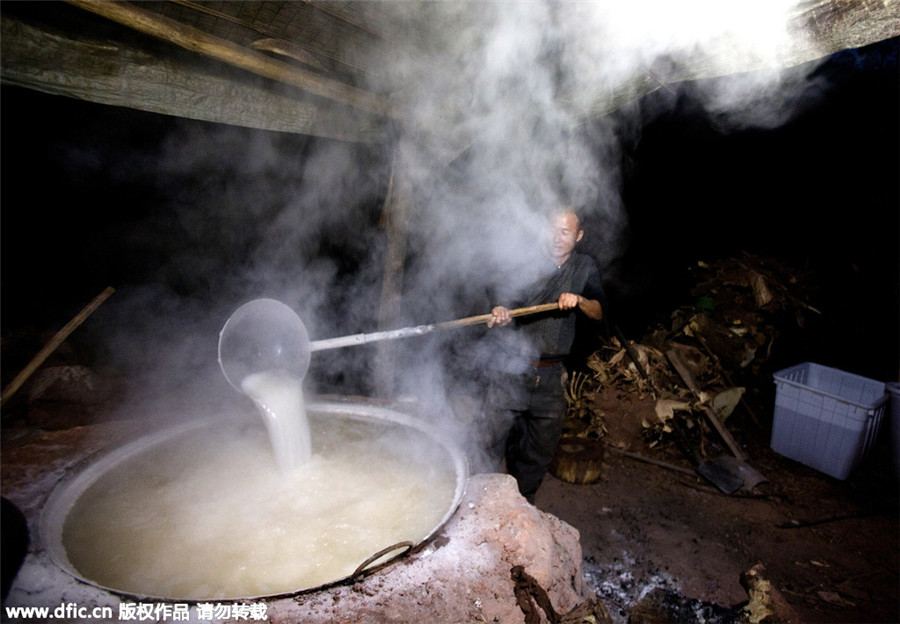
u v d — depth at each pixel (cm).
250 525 204
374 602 161
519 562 187
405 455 261
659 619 262
